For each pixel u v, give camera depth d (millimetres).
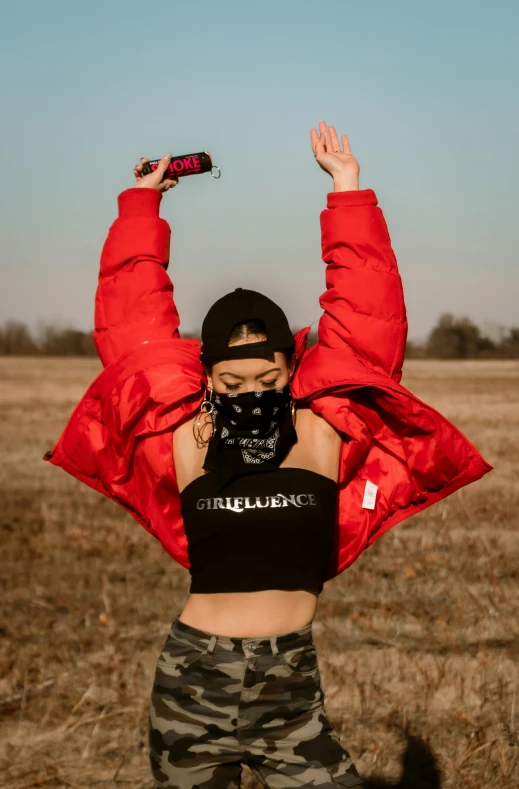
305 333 3031
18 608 6395
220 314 2699
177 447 2939
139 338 3119
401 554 7777
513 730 4426
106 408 3053
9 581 7023
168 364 2982
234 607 2631
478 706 4691
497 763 4152
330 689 4930
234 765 2658
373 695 4824
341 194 3062
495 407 24891
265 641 2600
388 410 2975
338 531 3109
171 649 2668
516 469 12617
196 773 2615
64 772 4137
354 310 3000
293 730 2602
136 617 6238
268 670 2594
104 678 5090
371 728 4516
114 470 3182
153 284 3168
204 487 2727
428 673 5070
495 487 11070
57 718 4625
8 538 8469
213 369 2729
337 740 2648
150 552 8039
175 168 3277
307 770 2574
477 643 5613
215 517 2668
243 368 2672
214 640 2605
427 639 5680
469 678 5008
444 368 65250
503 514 9430
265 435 2727
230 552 2650
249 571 2629
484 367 68000
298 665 2625
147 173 3287
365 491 3107
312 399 2873
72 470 3242
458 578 7008
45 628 5957
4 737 4445
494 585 6762
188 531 2723
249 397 2686
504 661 5242
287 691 2602
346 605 6395
